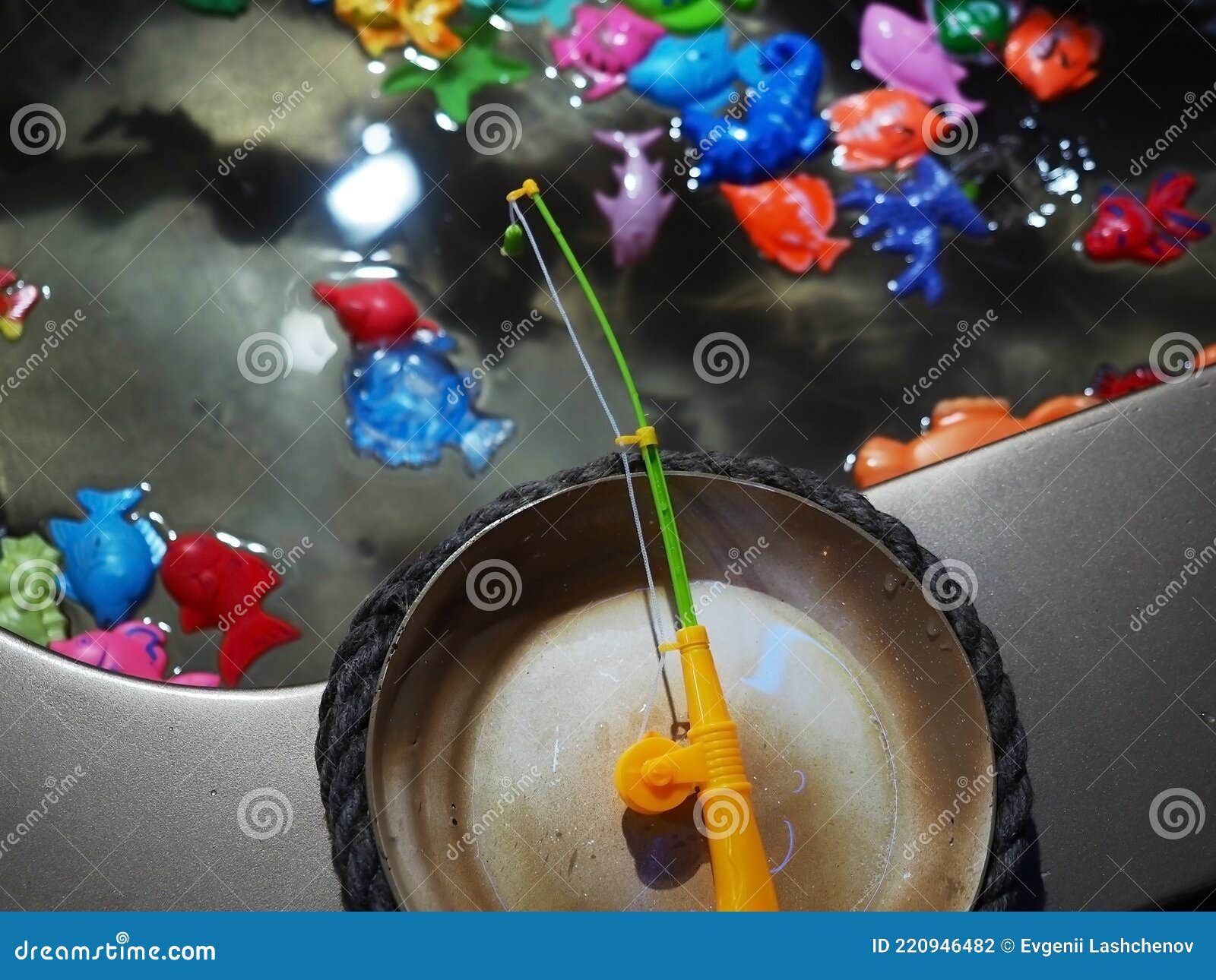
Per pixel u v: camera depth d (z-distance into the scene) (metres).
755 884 0.80
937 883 0.81
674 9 1.12
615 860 0.81
